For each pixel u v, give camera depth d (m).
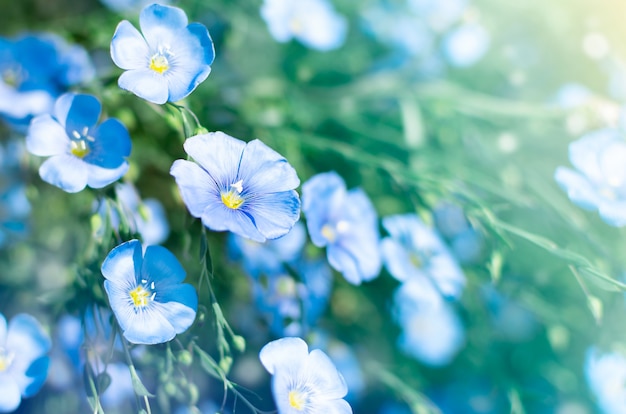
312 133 0.40
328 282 0.36
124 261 0.28
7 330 0.30
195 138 0.28
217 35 0.41
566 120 0.40
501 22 0.47
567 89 0.43
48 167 0.30
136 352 0.30
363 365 0.37
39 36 0.36
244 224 0.28
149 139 0.36
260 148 0.29
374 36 0.44
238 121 0.38
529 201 0.38
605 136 0.34
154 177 0.36
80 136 0.30
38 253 0.35
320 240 0.32
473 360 0.38
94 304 0.30
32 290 0.34
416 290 0.35
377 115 0.42
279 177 0.29
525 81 0.45
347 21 0.45
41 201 0.35
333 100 0.42
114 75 0.34
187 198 0.27
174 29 0.30
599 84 0.46
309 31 0.41
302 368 0.29
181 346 0.29
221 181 0.29
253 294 0.35
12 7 0.40
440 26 0.46
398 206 0.38
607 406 0.37
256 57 0.42
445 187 0.35
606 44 0.46
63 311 0.32
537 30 0.47
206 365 0.29
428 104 0.41
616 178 0.34
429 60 0.45
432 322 0.38
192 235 0.30
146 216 0.32
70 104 0.30
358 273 0.34
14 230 0.35
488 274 0.37
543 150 0.41
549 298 0.38
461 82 0.45
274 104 0.40
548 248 0.32
